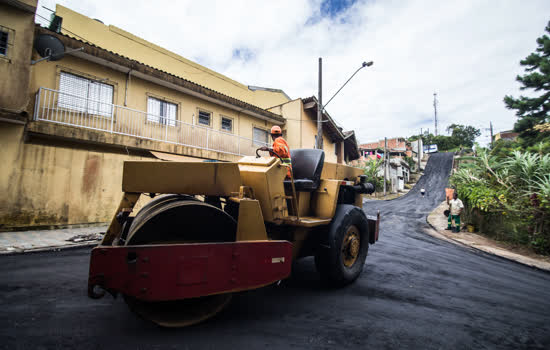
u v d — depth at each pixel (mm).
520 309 3809
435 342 2689
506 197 9883
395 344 2596
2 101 7836
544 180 8703
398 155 57375
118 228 2742
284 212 3361
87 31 12484
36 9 8445
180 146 12102
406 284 4523
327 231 3945
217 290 2498
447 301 3879
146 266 2275
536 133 18016
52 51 8711
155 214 2568
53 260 5148
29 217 8109
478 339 2826
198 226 2709
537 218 8375
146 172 2773
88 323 2697
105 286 2186
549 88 17484
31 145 8211
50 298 3287
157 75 11938
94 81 10578
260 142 18000
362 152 51500
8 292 3434
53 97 9266
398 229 12469
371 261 5984
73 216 8875
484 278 5336
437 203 25453
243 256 2639
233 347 2375
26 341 2309
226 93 18859
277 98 22906
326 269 3922
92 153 9359
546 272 6484
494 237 10297
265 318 2996
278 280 2846
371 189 5355
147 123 12227
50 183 8492
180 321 2676
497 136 50281
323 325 2896
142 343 2369
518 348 2705
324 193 4090
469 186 12742
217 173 2836
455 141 80062
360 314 3227
